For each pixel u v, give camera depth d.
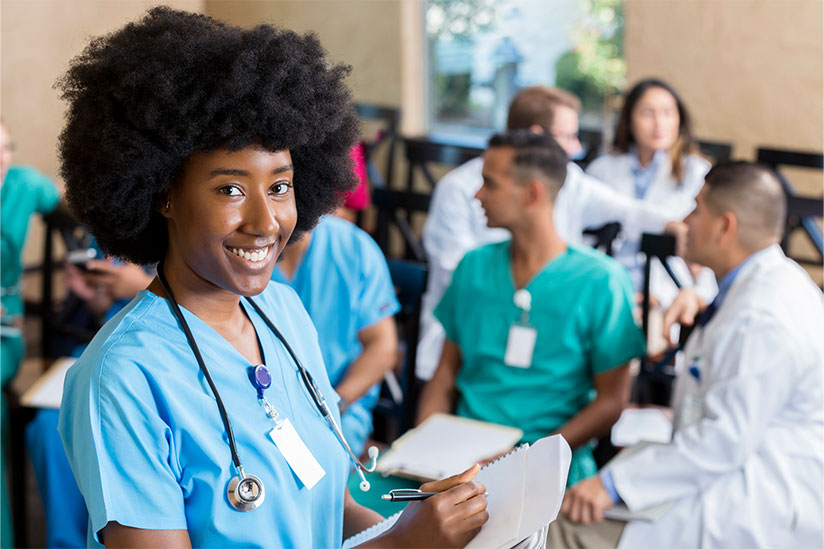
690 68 4.40
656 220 3.24
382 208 3.23
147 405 0.88
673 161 3.68
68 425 0.92
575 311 2.20
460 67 5.27
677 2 4.38
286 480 0.96
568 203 3.32
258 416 0.97
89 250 2.62
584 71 4.86
